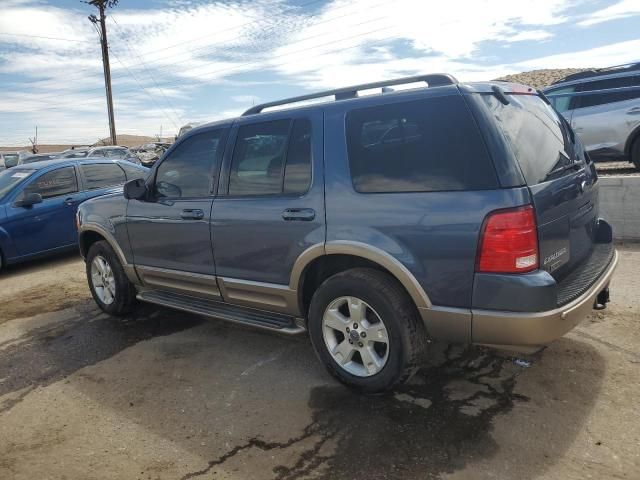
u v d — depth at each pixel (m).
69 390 3.70
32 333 4.96
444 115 2.84
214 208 3.83
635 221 6.25
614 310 4.29
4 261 7.51
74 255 8.76
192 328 4.76
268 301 3.66
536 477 2.46
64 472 2.74
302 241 3.31
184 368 3.92
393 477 2.53
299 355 4.00
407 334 2.97
